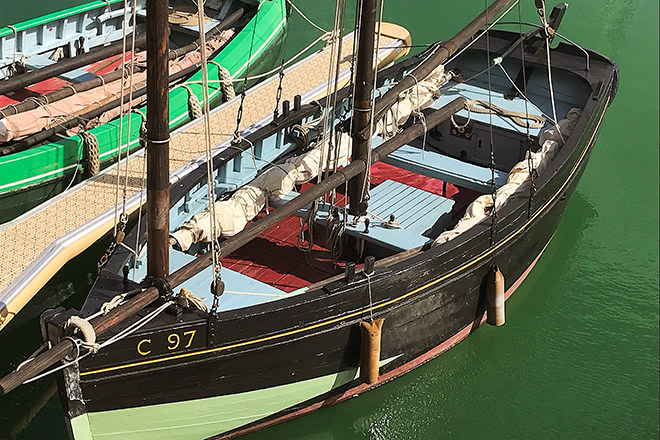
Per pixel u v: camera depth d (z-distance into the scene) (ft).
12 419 32.32
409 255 30.40
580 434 32.76
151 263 25.66
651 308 39.32
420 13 66.23
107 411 26.08
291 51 60.49
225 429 29.19
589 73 42.65
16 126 40.09
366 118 31.45
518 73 44.60
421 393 34.09
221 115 45.16
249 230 27.53
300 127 36.68
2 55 47.39
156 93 23.20
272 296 28.58
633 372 35.76
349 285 28.02
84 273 38.27
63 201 37.73
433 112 38.96
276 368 27.99
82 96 43.83
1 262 33.76
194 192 33.30
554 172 35.19
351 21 64.44
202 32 23.24
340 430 32.35
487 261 32.81
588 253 42.73
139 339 25.03
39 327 36.19
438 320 32.12
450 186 39.47
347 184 32.60
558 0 68.54
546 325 38.04
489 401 34.04
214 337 26.04
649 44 61.93
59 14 49.21
